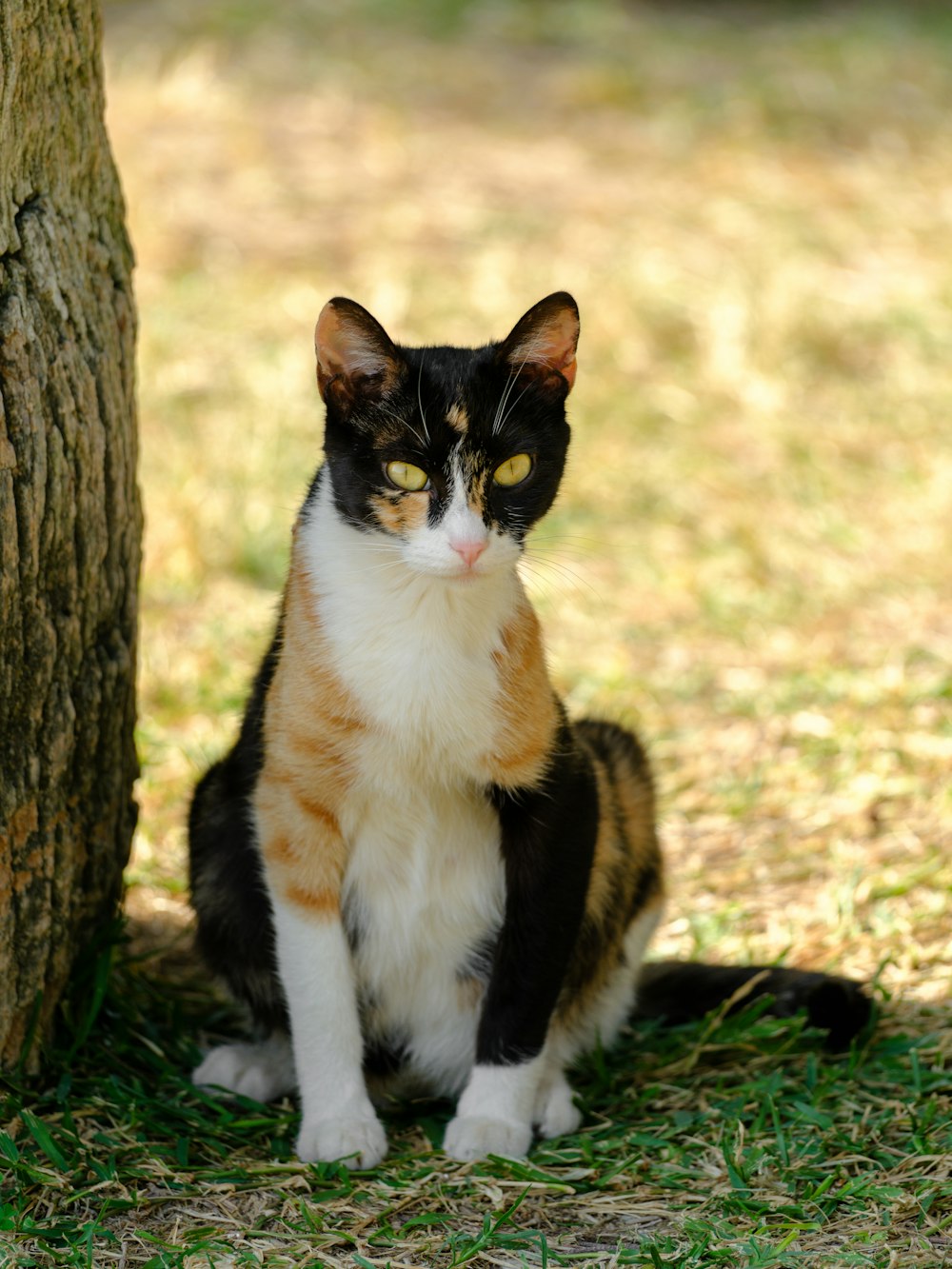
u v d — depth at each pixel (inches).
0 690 160.7
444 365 164.2
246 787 176.6
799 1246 141.4
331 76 570.9
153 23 596.7
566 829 166.9
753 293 426.0
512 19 647.1
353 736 161.8
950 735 260.4
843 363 413.1
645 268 440.8
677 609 314.8
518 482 165.6
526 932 167.0
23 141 159.9
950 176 518.9
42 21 159.5
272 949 175.0
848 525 339.9
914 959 200.8
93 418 169.5
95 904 182.5
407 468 159.8
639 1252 141.8
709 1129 165.8
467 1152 161.8
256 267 437.1
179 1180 152.2
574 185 502.9
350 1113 164.6
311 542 166.6
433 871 171.6
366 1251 143.1
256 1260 138.6
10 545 158.1
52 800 168.6
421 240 459.5
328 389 163.0
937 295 437.7
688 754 263.1
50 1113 164.2
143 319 403.2
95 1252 139.9
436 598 159.2
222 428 362.0
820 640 300.8
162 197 466.0
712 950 209.3
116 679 179.2
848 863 226.4
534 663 165.8
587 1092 180.2
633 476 358.3
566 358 168.2
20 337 157.5
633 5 697.6
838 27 665.0
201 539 322.3
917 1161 154.6
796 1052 183.3
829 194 501.0
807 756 258.1
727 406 390.0
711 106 566.9
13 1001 167.2
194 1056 185.8
